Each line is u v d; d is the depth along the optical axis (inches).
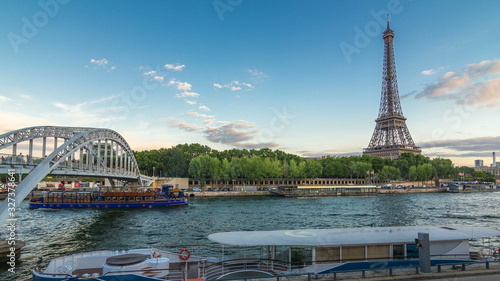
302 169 6565.0
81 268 801.6
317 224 2127.2
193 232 1822.1
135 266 719.1
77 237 1704.0
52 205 3125.0
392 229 808.9
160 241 1581.0
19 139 1937.7
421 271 675.4
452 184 7711.6
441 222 2311.8
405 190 6289.4
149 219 2381.9
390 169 7239.2
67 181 5723.4
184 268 775.7
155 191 3422.7
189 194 4665.4
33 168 1587.1
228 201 3934.5
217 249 1321.4
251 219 2340.1
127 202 3166.8
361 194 5017.2
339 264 715.4
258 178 5930.1
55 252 1371.8
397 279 636.7
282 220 2292.1
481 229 820.0
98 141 2733.8
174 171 6063.0
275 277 659.4
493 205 3663.9
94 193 3339.1
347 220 2333.9
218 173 5738.2
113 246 1480.1
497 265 733.3
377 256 734.5
